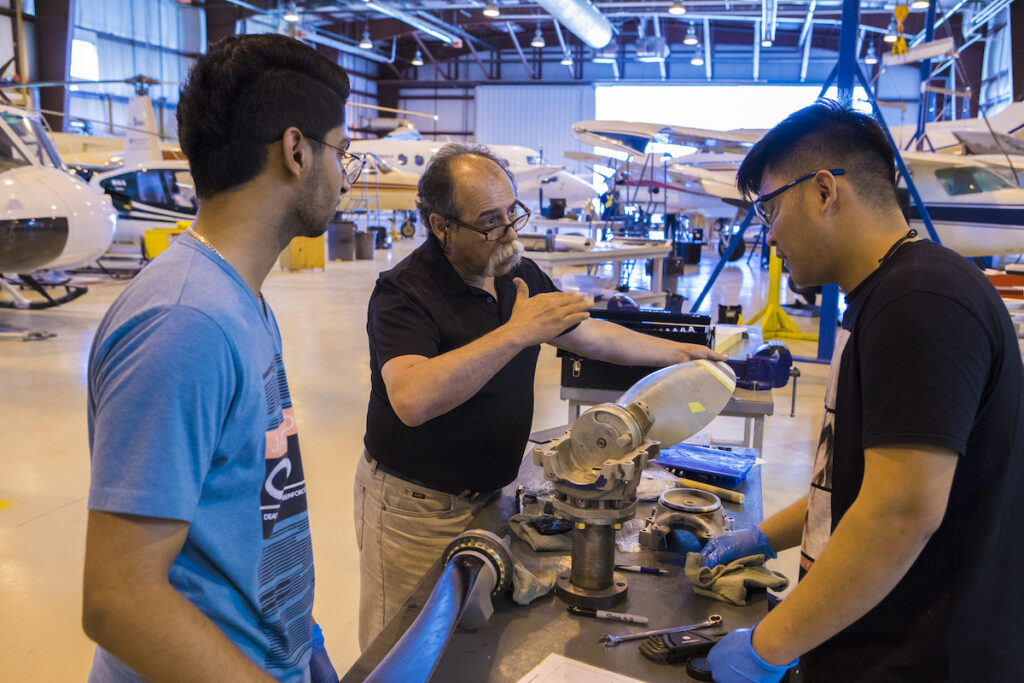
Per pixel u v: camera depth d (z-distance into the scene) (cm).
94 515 65
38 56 1711
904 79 2348
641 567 118
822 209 90
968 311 78
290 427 84
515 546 127
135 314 67
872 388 80
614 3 1898
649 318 213
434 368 125
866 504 78
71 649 209
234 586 76
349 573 260
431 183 146
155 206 1230
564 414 457
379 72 2942
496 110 2770
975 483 84
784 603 84
